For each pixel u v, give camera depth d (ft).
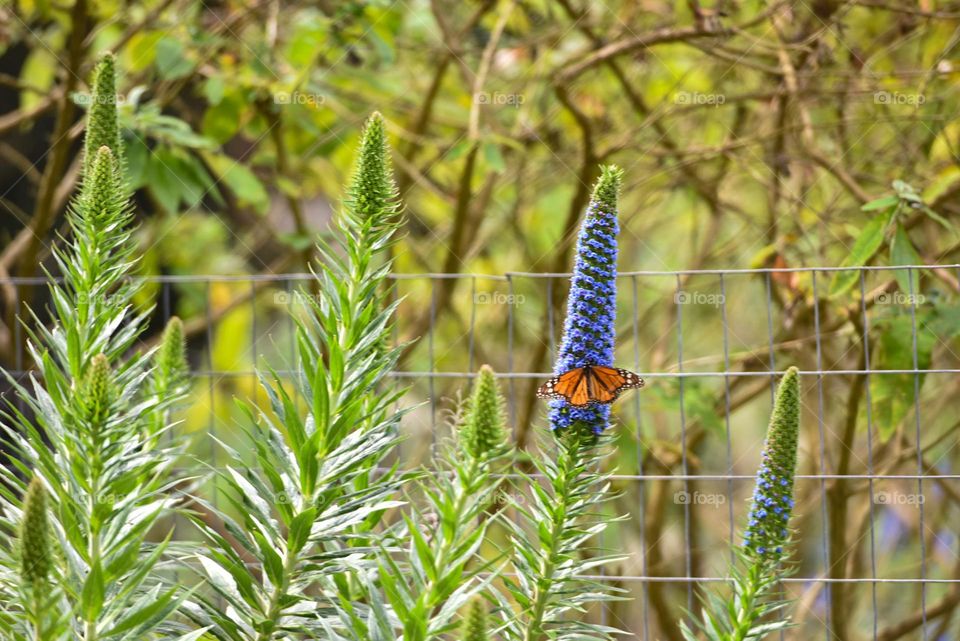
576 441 9.46
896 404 15.05
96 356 8.78
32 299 18.86
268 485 10.12
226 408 23.39
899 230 14.64
